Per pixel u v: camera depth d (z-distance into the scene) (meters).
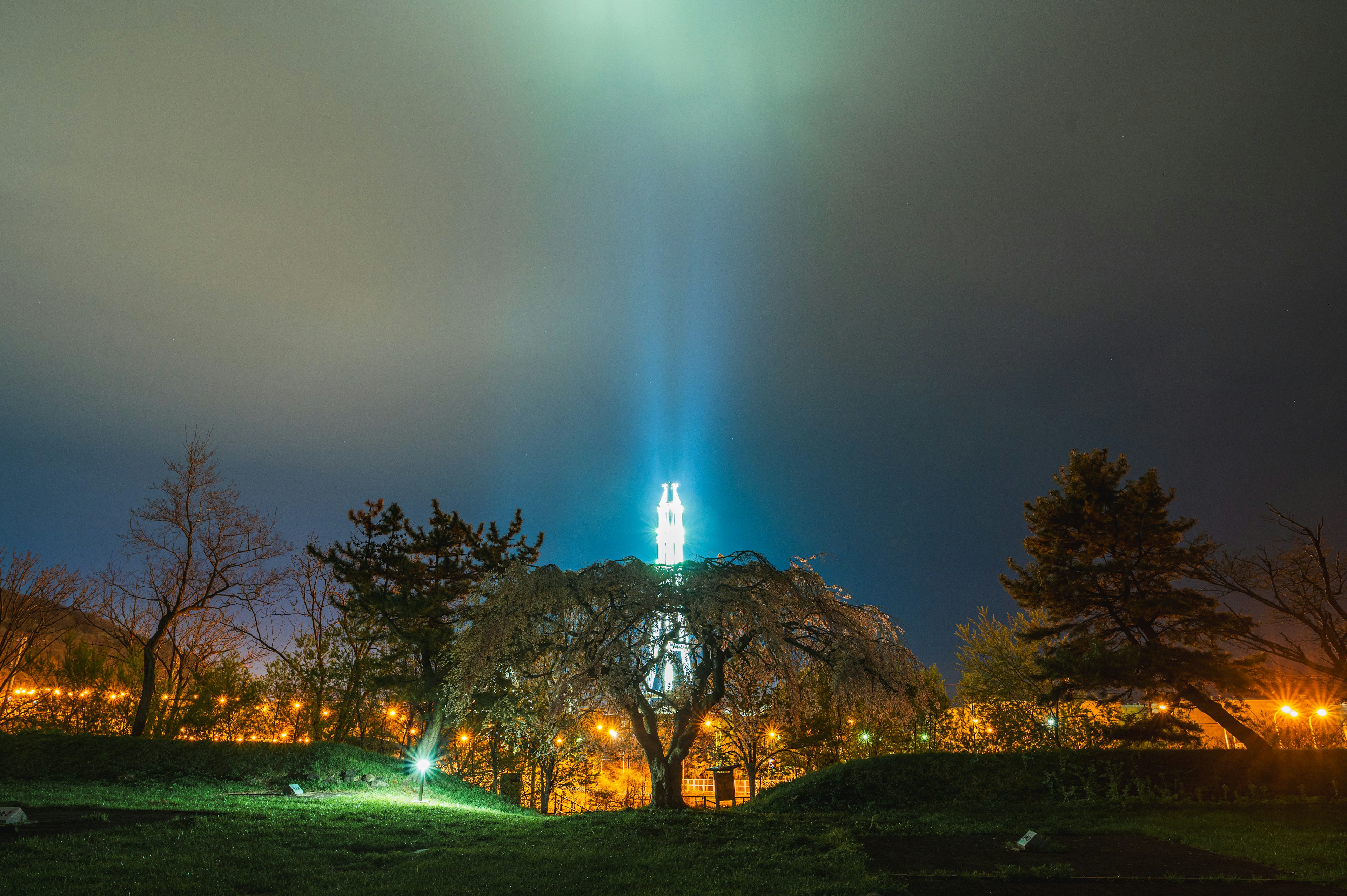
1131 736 23.23
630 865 12.16
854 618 22.98
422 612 29.42
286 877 10.57
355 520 31.80
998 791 21.98
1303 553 24.78
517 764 33.16
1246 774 21.19
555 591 21.81
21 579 34.03
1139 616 23.38
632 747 32.81
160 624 30.95
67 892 9.06
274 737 35.09
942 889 10.97
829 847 14.27
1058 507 25.30
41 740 25.59
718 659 21.70
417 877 10.85
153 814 15.77
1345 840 14.36
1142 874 12.12
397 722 36.69
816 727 32.09
